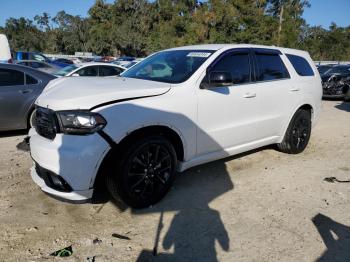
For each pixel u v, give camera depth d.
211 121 4.38
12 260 2.99
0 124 6.70
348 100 14.27
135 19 65.06
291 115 5.69
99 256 3.07
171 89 4.00
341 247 3.32
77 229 3.49
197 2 52.72
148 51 55.34
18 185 4.43
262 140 5.32
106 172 3.65
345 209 4.06
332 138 7.50
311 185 4.73
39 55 29.50
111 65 11.21
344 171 5.34
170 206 4.01
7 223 3.54
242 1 38.34
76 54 53.59
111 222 3.64
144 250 3.18
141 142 3.68
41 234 3.38
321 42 56.41
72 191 3.43
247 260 3.09
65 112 3.41
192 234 3.46
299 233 3.53
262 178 4.93
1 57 20.23
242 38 38.59
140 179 3.78
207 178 4.86
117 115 3.50
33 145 3.66
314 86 6.12
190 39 40.75
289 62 5.75
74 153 3.34
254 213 3.91
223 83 4.23
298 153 6.13
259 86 5.03
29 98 6.88
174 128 3.96
